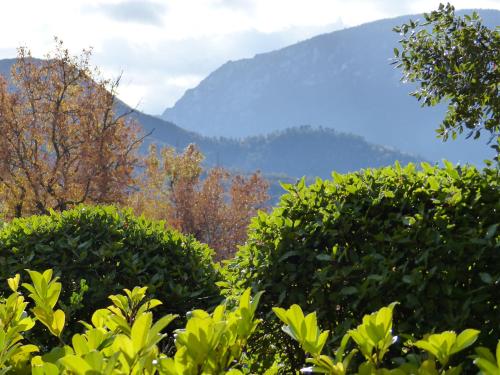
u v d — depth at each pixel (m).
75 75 31.72
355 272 4.43
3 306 2.01
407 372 1.48
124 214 7.57
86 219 7.21
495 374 1.24
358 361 3.96
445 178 4.55
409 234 4.27
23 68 31.48
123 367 1.44
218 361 1.52
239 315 1.69
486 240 4.02
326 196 4.88
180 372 1.46
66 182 30.67
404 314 4.25
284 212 4.91
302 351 4.67
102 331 1.74
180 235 7.45
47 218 7.33
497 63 8.34
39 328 6.12
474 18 8.54
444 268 4.09
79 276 6.70
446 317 3.99
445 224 4.23
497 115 8.16
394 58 8.89
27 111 31.55
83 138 31.56
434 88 8.63
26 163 31.31
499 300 4.00
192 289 7.02
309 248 4.70
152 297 6.66
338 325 4.21
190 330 1.49
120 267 6.90
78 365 1.34
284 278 4.69
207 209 39.88
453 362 3.77
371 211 4.61
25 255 6.82
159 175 39.47
